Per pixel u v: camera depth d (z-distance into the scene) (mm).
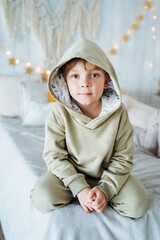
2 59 2275
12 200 1018
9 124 1848
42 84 2180
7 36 2248
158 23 2814
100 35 2637
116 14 2650
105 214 794
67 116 896
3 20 2207
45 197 775
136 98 2926
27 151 1279
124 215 812
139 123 1881
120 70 2803
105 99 940
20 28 2279
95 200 760
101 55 850
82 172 934
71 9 2443
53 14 2381
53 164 868
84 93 830
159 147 1431
